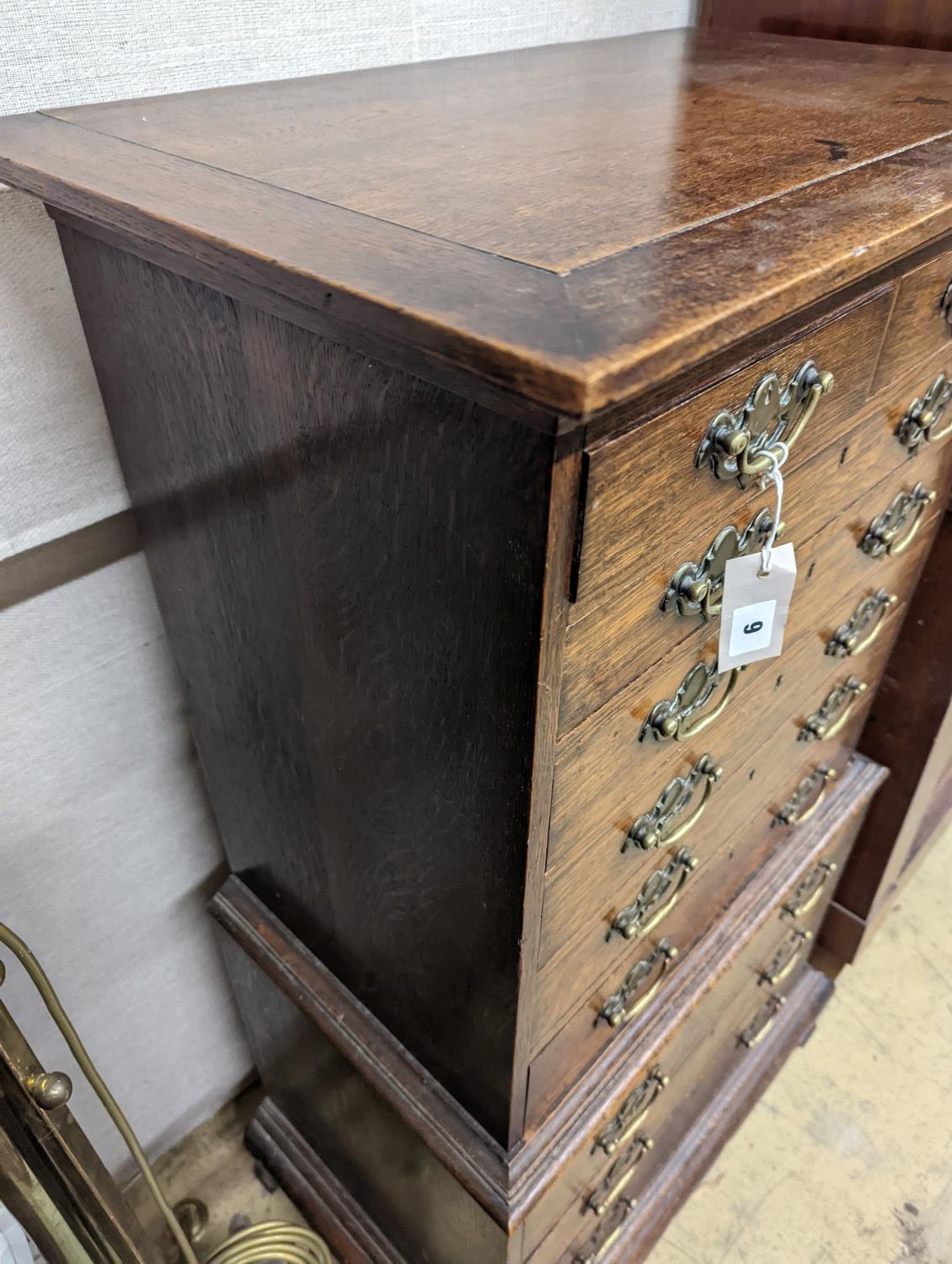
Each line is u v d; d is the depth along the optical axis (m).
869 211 0.41
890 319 0.52
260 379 0.47
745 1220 1.12
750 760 0.75
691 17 0.98
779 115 0.58
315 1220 1.04
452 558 0.42
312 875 0.76
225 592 0.63
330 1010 0.81
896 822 1.13
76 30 0.57
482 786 0.49
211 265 0.39
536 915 0.54
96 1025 0.94
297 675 0.61
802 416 0.47
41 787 0.76
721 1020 1.01
